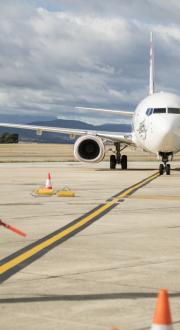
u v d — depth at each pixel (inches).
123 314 339.0
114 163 2064.5
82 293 383.6
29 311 344.2
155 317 259.9
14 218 744.3
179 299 371.2
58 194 1039.6
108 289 394.0
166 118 1685.5
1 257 498.3
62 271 446.6
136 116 1868.8
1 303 360.5
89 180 1457.9
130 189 1191.6
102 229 657.0
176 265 470.6
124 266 465.4
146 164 2625.5
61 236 606.9
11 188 1210.6
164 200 984.3
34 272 442.9
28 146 5457.7
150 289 394.6
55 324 319.0
